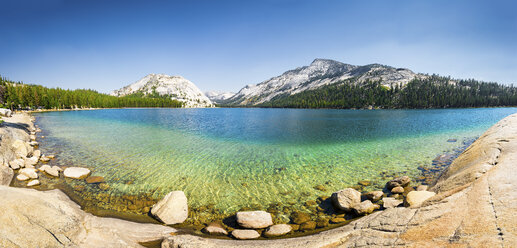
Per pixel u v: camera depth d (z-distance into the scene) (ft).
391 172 68.33
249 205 47.75
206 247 29.94
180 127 195.31
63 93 523.29
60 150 93.09
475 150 48.55
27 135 110.52
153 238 33.99
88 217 36.27
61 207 34.63
